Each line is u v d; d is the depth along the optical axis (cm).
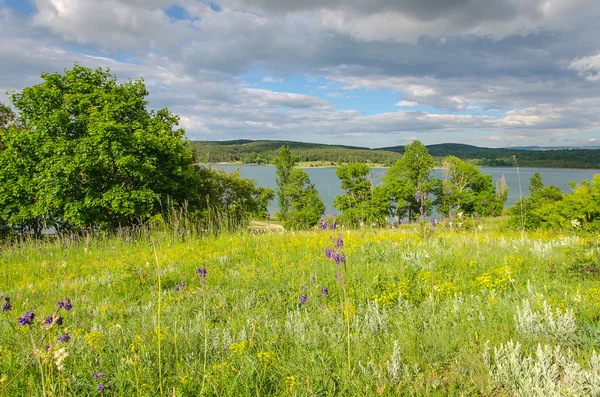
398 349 306
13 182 1980
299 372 303
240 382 286
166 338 386
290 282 601
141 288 675
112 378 304
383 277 582
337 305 475
